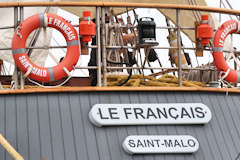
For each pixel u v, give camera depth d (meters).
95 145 11.20
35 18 11.84
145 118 11.48
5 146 10.40
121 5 12.26
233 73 12.87
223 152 11.72
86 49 12.30
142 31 12.36
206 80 15.04
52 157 11.02
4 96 11.44
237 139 12.02
